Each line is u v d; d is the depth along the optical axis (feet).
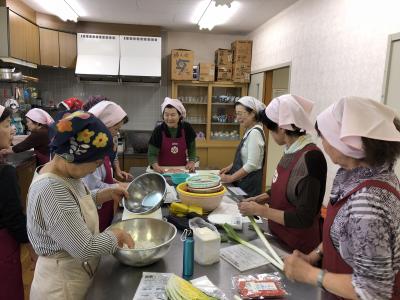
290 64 12.35
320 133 3.11
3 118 5.35
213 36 17.79
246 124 8.44
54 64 15.15
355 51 8.54
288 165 5.01
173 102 9.81
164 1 12.18
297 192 4.75
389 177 2.86
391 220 2.65
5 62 12.98
